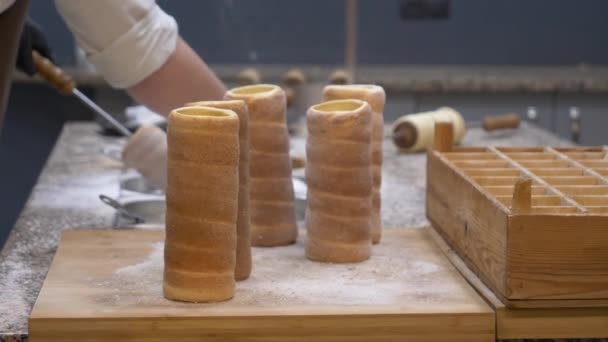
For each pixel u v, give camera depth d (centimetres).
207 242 182
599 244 179
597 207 187
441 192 217
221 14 506
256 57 514
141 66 224
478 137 351
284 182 213
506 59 527
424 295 187
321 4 512
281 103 212
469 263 199
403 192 266
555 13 520
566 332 182
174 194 183
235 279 193
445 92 478
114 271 198
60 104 481
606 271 180
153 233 221
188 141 181
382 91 212
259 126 211
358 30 523
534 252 179
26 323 183
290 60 518
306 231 206
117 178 280
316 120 202
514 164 216
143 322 178
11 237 225
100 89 476
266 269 200
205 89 231
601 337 182
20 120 482
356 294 188
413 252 210
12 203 489
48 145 486
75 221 237
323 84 347
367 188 203
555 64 526
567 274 180
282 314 179
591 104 479
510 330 181
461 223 204
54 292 188
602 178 207
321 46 518
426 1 519
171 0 503
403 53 526
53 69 258
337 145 201
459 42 524
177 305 183
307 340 179
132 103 478
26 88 478
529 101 480
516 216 179
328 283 193
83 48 226
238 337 179
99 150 319
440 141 226
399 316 179
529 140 343
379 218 215
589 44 522
